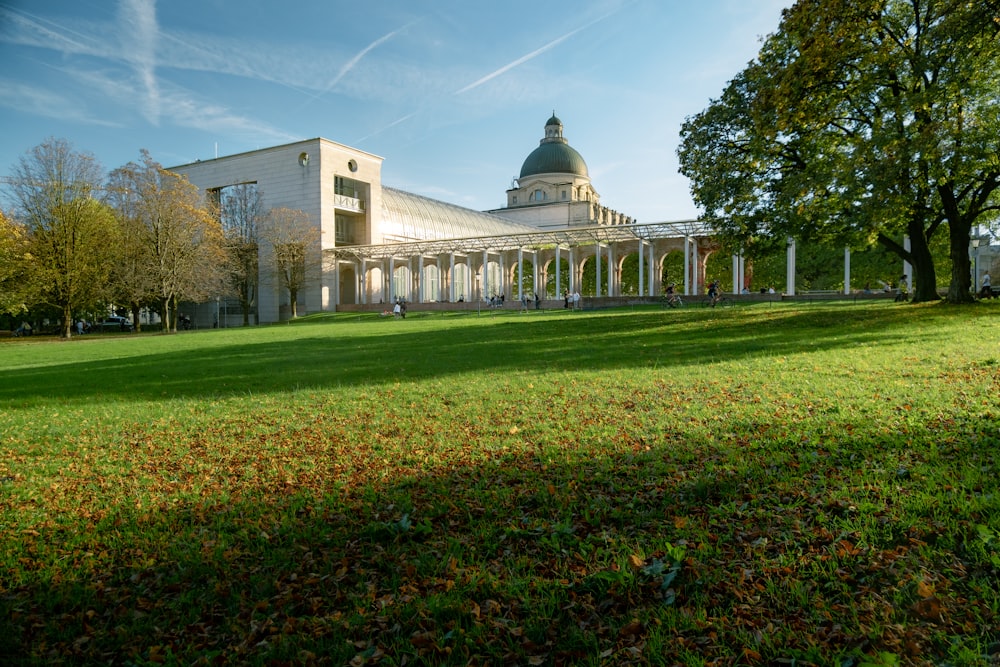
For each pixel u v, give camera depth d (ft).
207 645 11.62
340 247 233.35
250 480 21.50
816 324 68.49
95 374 56.54
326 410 33.17
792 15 70.69
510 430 26.03
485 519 16.33
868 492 15.64
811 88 71.26
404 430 27.37
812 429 22.62
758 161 83.05
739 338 60.08
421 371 46.91
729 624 10.69
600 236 201.16
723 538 13.82
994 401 24.89
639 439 23.22
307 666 10.68
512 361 50.70
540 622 11.36
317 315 203.31
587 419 27.30
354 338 88.02
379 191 252.01
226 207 209.67
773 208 84.53
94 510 19.16
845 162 67.77
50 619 12.85
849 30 66.49
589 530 15.23
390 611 12.01
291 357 63.46
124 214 149.48
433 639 11.08
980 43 63.16
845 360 39.96
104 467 23.94
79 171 141.59
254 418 32.01
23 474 23.48
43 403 40.42
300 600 12.96
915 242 85.05
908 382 30.83
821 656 9.58
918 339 48.75
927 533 13.08
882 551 12.48
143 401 39.37
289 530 16.52
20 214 138.00
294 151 231.91
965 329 53.26
